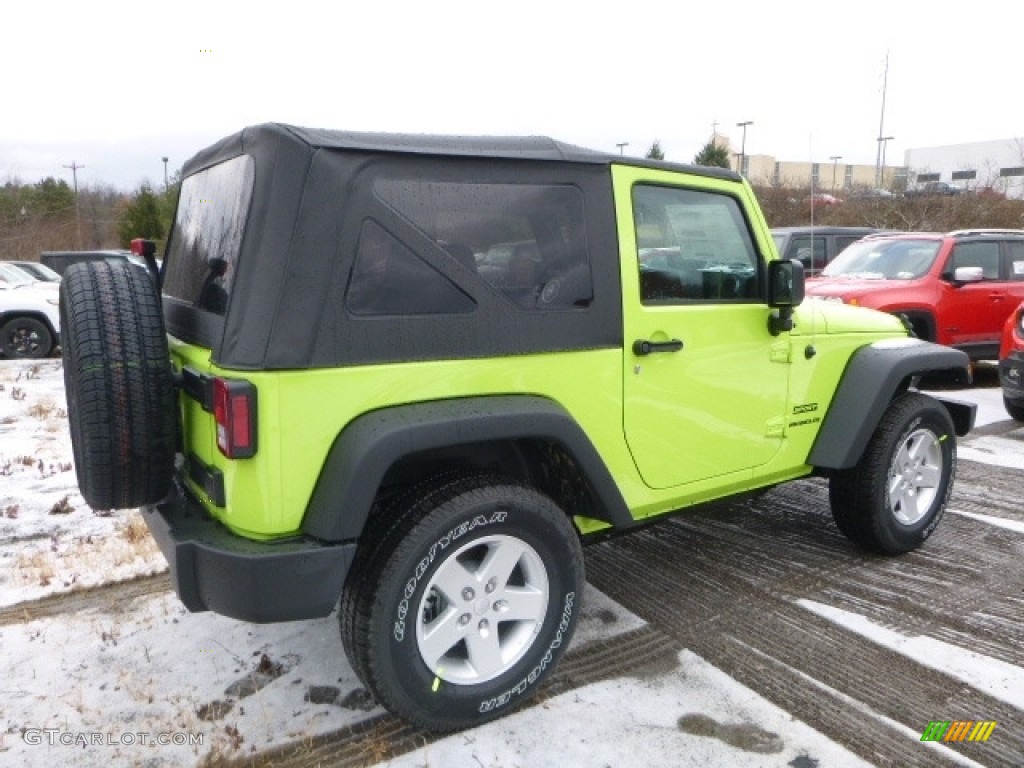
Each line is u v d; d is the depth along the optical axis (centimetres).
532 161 282
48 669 317
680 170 327
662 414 322
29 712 290
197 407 270
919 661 323
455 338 266
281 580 240
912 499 425
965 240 900
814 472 411
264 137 242
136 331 263
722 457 349
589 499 307
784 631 348
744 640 340
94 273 273
